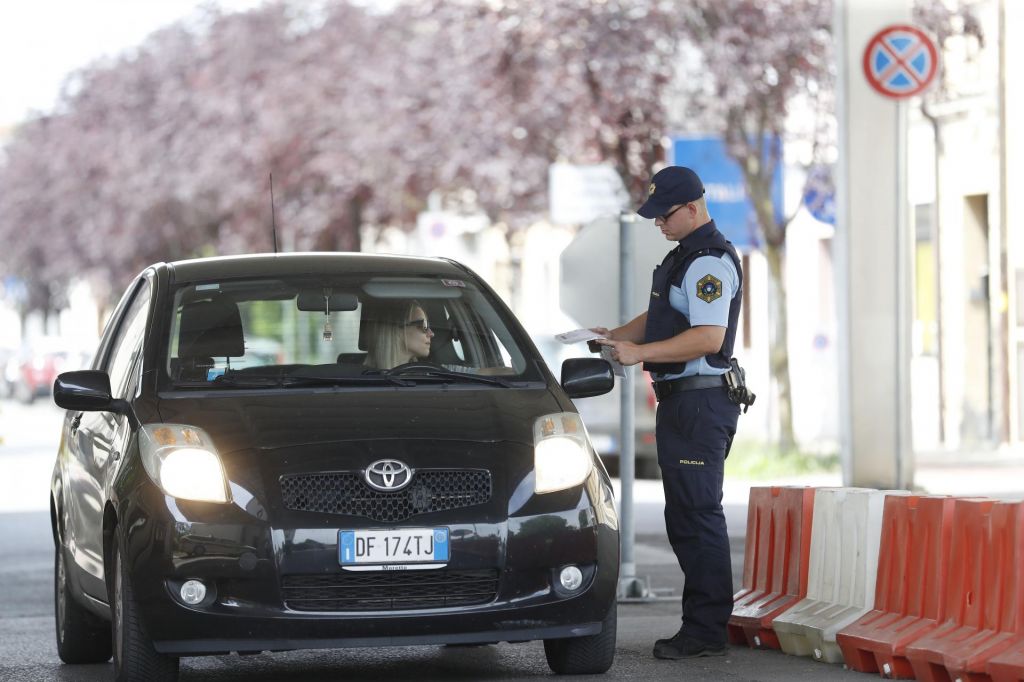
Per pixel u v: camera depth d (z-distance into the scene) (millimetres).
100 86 121938
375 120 90000
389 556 18078
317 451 18406
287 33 105875
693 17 58531
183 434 18688
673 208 21094
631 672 20156
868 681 19344
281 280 21391
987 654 18031
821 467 53719
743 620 22062
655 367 21266
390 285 21484
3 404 136625
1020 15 60750
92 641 22422
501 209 79875
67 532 22438
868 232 38375
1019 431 61094
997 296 61062
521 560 18359
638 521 40938
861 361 38375
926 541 19406
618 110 60531
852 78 38531
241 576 17969
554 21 60500
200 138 110125
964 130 63500
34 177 137375
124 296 23359
